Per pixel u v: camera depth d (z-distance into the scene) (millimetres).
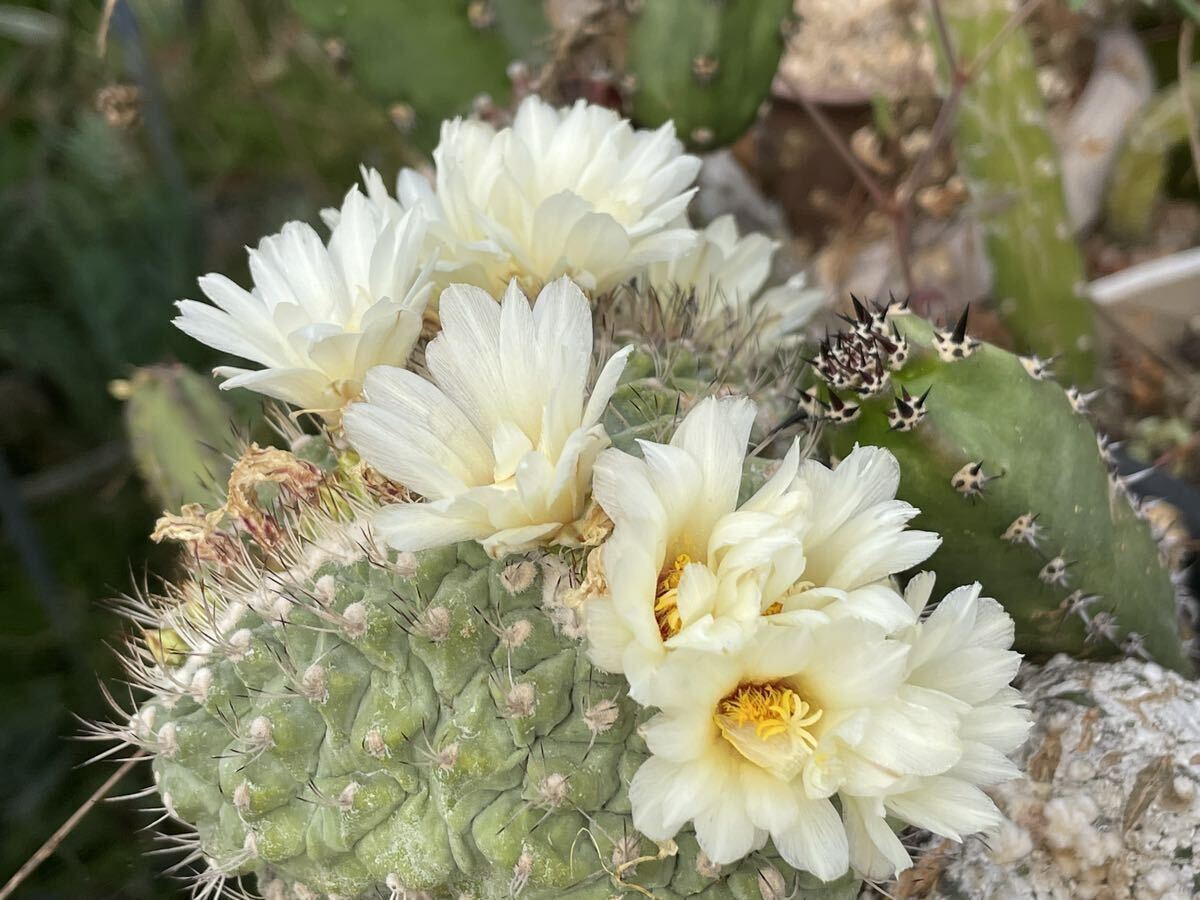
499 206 213
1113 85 482
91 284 409
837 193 479
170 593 236
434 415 170
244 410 346
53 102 439
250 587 205
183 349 430
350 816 179
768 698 166
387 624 181
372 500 198
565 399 167
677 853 179
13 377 446
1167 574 259
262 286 198
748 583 160
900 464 203
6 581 396
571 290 171
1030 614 229
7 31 425
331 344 189
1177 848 212
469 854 177
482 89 306
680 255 216
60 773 356
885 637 164
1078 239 478
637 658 158
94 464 418
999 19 344
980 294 450
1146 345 384
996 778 172
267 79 457
